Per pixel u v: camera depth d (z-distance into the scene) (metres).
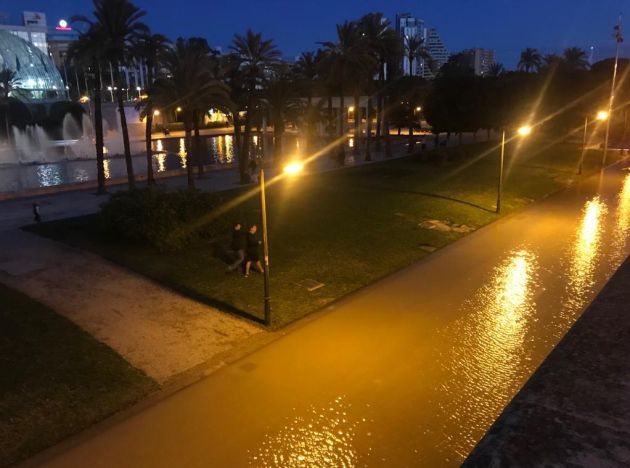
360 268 17.81
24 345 11.73
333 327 13.21
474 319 13.66
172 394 10.14
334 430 8.90
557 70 65.25
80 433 9.00
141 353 11.70
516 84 62.75
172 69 29.89
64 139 77.44
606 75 66.56
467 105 52.81
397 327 13.18
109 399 9.94
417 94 52.22
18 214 25.33
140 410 9.63
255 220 23.23
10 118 71.75
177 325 13.12
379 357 11.58
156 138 74.38
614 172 41.84
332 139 69.50
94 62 29.55
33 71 100.31
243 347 12.09
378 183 33.97
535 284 16.38
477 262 18.83
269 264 17.64
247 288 15.58
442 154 44.81
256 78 33.72
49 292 14.98
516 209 28.31
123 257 17.83
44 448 8.60
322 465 8.04
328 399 9.87
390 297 15.33
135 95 109.31
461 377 10.66
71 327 12.77
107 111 84.75
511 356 11.59
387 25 45.72
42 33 155.12
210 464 8.10
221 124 96.31
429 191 31.22
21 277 16.12
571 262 18.67
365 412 9.43
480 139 70.56
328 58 43.22
